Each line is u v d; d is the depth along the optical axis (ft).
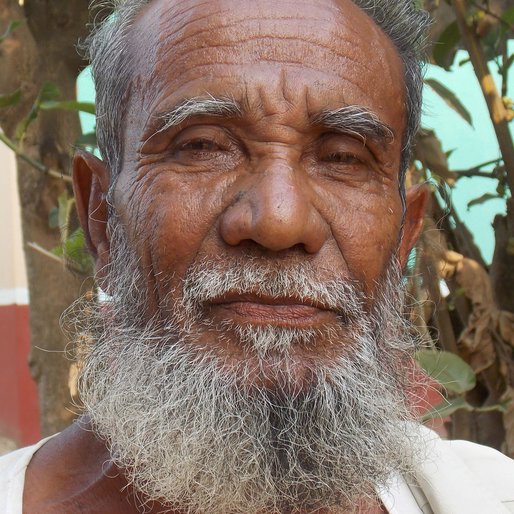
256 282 3.14
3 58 5.12
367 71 3.43
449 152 5.47
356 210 3.37
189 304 3.22
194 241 3.22
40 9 5.13
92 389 3.66
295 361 3.20
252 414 3.16
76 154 3.91
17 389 12.84
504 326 5.10
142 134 3.41
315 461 3.26
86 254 4.76
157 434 3.30
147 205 3.35
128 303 3.47
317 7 3.39
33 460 3.76
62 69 5.21
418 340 4.83
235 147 3.28
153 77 3.39
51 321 5.35
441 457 4.09
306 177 3.30
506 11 4.97
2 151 12.57
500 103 5.11
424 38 3.96
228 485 3.22
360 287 3.36
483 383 5.39
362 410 3.33
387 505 3.86
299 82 3.24
